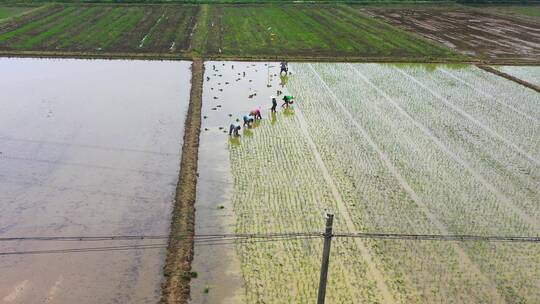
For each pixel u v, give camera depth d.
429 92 33.03
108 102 29.78
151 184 20.50
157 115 27.94
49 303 14.04
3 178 20.58
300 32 49.81
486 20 61.06
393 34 50.19
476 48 45.88
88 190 19.89
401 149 24.20
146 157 22.88
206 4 65.25
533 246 17.02
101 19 54.09
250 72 36.47
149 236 17.03
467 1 73.75
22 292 14.44
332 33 49.84
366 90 33.09
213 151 23.64
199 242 16.80
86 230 17.28
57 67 36.69
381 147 24.38
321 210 18.84
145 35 46.84
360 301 14.27
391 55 42.00
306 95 31.78
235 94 31.59
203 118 27.45
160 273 15.29
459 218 18.56
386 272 15.52
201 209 18.77
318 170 21.94
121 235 17.05
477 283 15.12
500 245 17.02
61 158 22.52
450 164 22.81
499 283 15.14
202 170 21.78
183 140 24.70
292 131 26.11
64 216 18.08
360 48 44.03
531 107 30.70
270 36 47.47
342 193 20.08
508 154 24.09
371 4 70.38
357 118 28.03
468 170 22.31
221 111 28.66
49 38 44.66
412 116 28.58
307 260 16.03
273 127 26.61
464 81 35.84
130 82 33.62
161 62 38.75
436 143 25.02
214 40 45.31
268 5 66.31
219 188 20.31
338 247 16.67
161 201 19.27
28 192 19.59
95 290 14.55
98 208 18.64
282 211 18.72
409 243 17.00
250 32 49.09
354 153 23.66
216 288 14.69
